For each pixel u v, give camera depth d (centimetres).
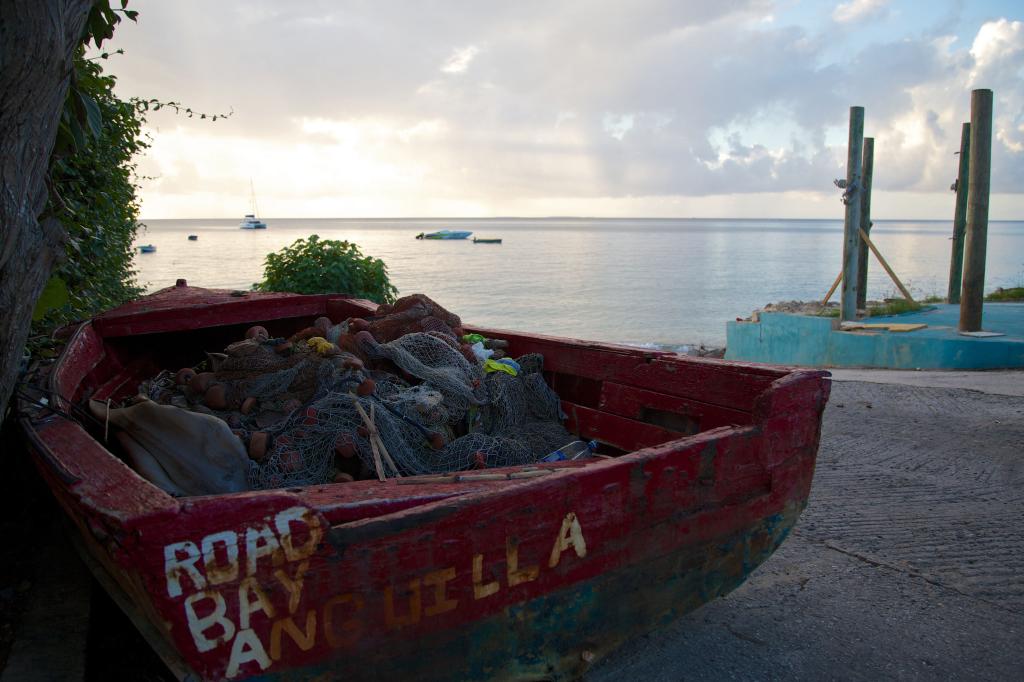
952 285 1912
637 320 2966
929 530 511
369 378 409
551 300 3712
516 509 269
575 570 291
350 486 295
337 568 240
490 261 7288
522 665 287
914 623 391
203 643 223
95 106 444
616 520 299
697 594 339
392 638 253
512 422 449
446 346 460
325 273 1023
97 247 774
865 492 592
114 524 211
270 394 398
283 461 346
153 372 588
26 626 372
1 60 268
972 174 1312
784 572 451
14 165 276
